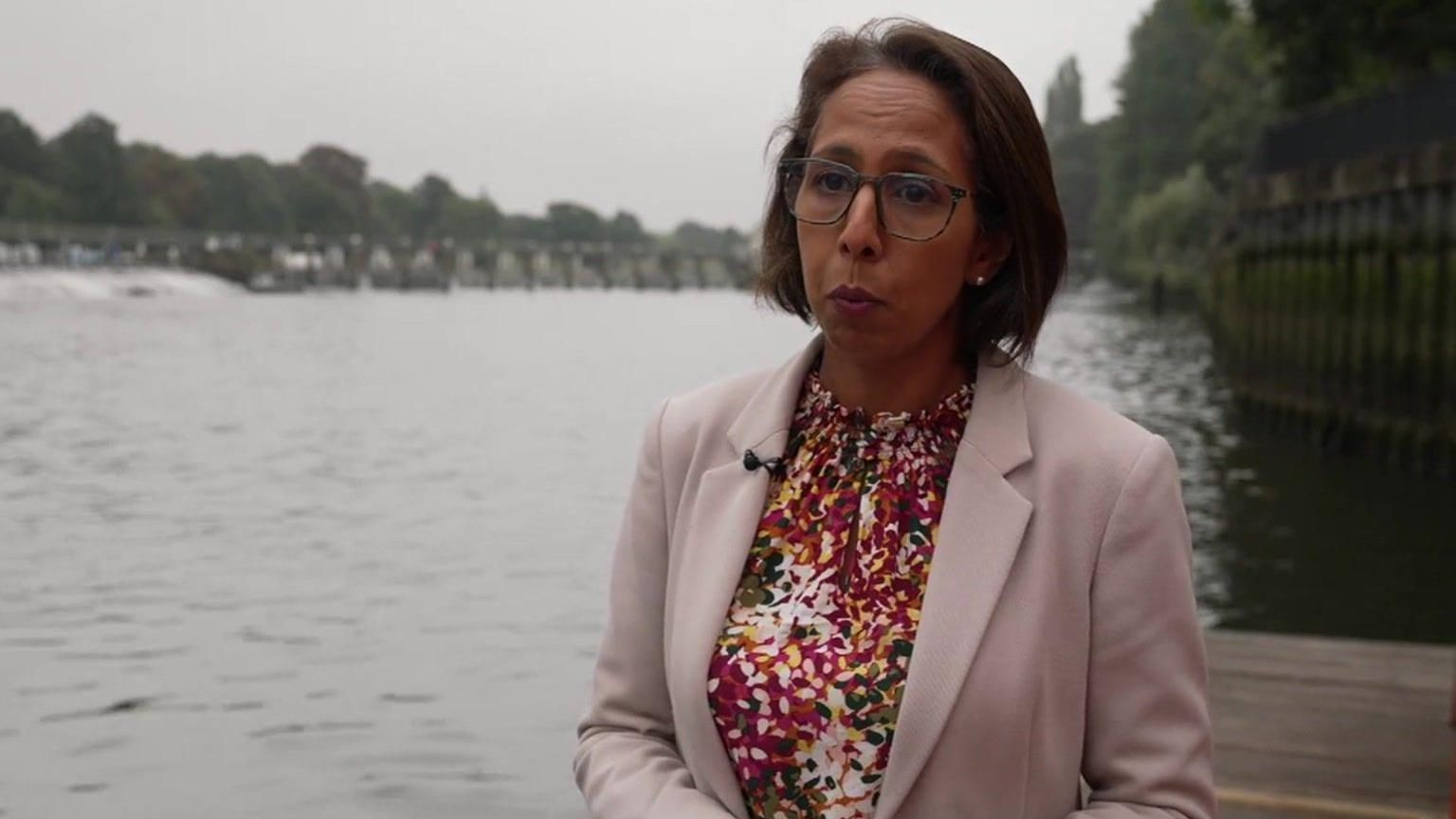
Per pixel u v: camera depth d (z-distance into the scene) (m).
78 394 35.81
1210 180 81.19
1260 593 12.82
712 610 1.84
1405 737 5.54
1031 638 1.75
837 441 1.90
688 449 1.98
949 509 1.81
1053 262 1.87
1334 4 27.86
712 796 1.85
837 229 1.80
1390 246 20.48
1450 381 18.39
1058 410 1.86
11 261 119.38
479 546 14.97
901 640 1.78
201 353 54.09
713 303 145.00
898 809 1.74
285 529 16.14
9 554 14.41
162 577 13.20
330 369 46.78
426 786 7.39
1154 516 1.79
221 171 150.00
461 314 105.31
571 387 40.44
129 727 8.52
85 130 131.12
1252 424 27.52
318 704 8.94
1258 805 4.82
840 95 1.83
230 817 7.03
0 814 7.06
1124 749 1.81
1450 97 18.67
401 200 184.75
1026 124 1.83
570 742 8.10
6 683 9.48
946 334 1.90
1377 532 15.55
